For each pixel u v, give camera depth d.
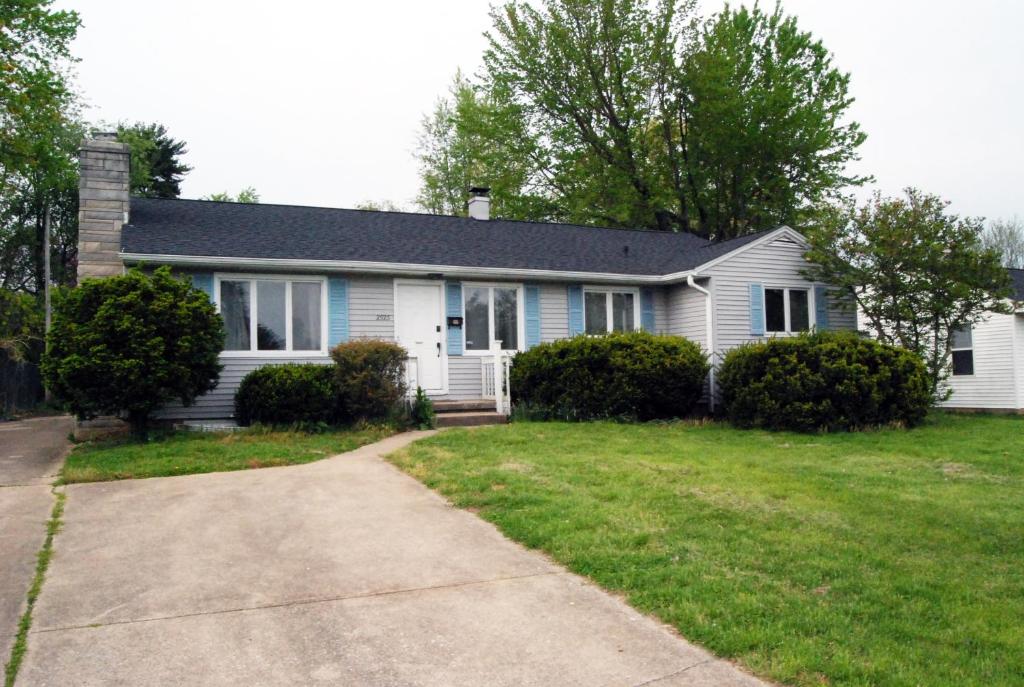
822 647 4.18
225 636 4.40
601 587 5.24
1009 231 45.91
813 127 25.39
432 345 15.07
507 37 27.83
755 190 26.81
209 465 9.38
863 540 6.16
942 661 4.04
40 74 20.72
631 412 14.16
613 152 27.50
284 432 11.93
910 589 5.06
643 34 26.47
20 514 7.12
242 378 13.21
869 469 9.19
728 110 25.08
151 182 40.56
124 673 3.91
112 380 10.52
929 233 15.17
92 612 4.74
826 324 17.45
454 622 4.64
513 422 13.88
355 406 12.55
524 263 15.84
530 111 28.12
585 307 16.64
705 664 4.07
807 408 12.70
